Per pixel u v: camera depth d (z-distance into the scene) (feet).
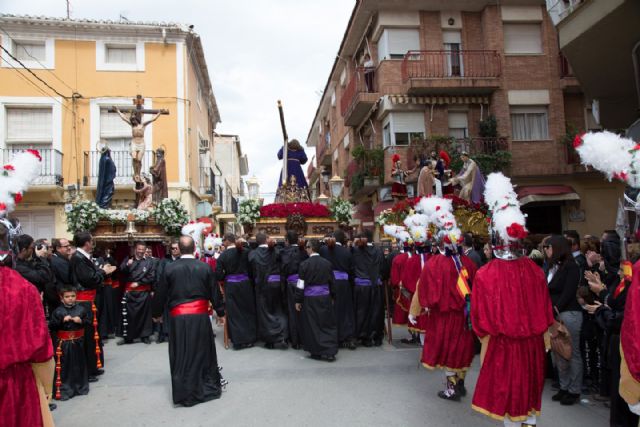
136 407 17.87
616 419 14.24
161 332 30.73
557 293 17.65
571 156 58.49
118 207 42.68
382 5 61.52
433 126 60.95
